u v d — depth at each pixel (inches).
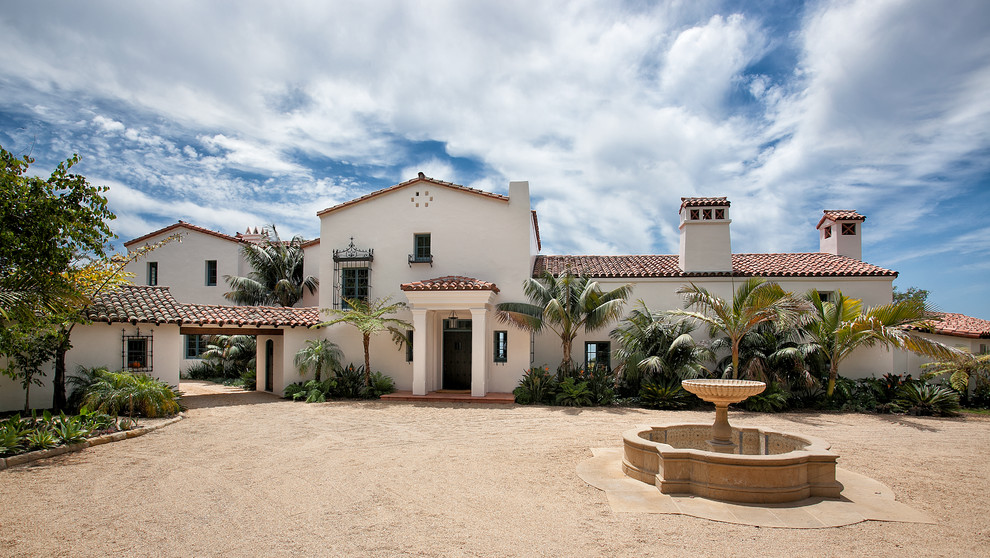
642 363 629.0
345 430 467.2
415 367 679.7
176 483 298.0
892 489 297.7
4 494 276.1
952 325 754.8
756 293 609.9
